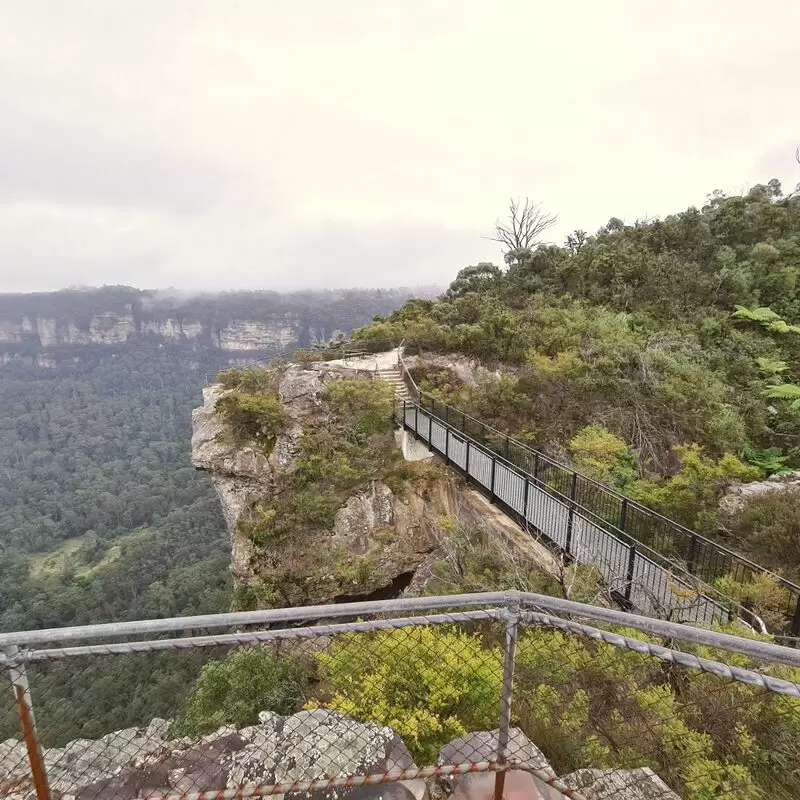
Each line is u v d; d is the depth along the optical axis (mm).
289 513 11750
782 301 15664
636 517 7785
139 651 1649
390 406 13188
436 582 8062
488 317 15844
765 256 16719
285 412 13047
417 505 11820
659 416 11664
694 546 6371
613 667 3217
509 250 25938
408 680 3346
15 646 1582
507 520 8688
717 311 15500
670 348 13719
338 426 13086
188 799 1926
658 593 5691
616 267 17609
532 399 12891
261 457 12453
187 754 2467
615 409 11977
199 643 1664
